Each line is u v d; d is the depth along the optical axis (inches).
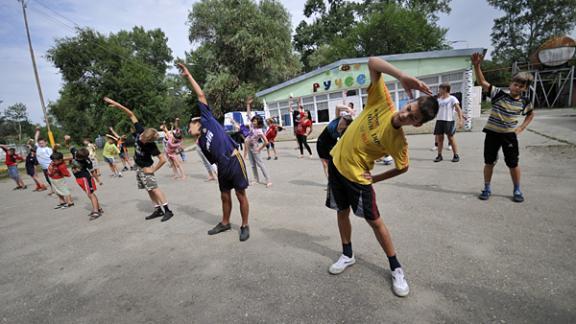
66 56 1220.5
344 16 1573.6
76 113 1637.6
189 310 92.0
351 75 563.8
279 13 1053.2
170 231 163.0
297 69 1119.0
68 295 109.4
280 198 202.8
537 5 1257.4
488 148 151.5
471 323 74.8
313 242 129.3
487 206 148.6
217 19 1009.5
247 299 94.2
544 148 270.5
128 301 100.9
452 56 449.4
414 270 99.9
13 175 388.5
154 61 1919.3
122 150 470.9
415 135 471.8
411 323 76.8
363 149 86.5
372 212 89.4
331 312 84.0
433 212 148.3
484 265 98.7
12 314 101.0
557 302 79.2
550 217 128.2
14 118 2472.9
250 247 131.3
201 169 384.2
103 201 255.4
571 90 933.8
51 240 171.3
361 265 106.4
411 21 1090.1
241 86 1035.3
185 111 1534.2
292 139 676.1
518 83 136.6
